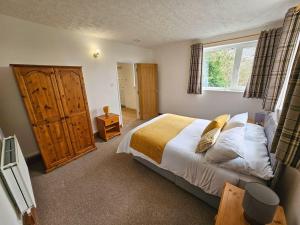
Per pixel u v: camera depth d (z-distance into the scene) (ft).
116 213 5.22
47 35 8.17
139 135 7.13
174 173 5.80
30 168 7.87
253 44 9.79
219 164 4.80
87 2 5.82
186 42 12.57
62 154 8.05
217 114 12.13
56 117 7.61
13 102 7.46
